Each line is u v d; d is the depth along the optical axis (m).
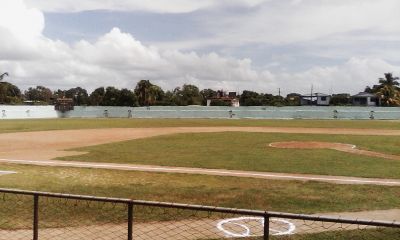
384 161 22.47
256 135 40.66
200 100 132.38
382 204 13.13
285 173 18.91
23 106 83.56
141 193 14.82
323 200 13.67
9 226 10.70
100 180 17.25
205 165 21.34
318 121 69.50
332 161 22.53
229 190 15.27
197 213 11.73
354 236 9.84
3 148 29.75
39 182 16.83
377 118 77.06
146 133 43.84
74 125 57.16
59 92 136.38
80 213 11.77
